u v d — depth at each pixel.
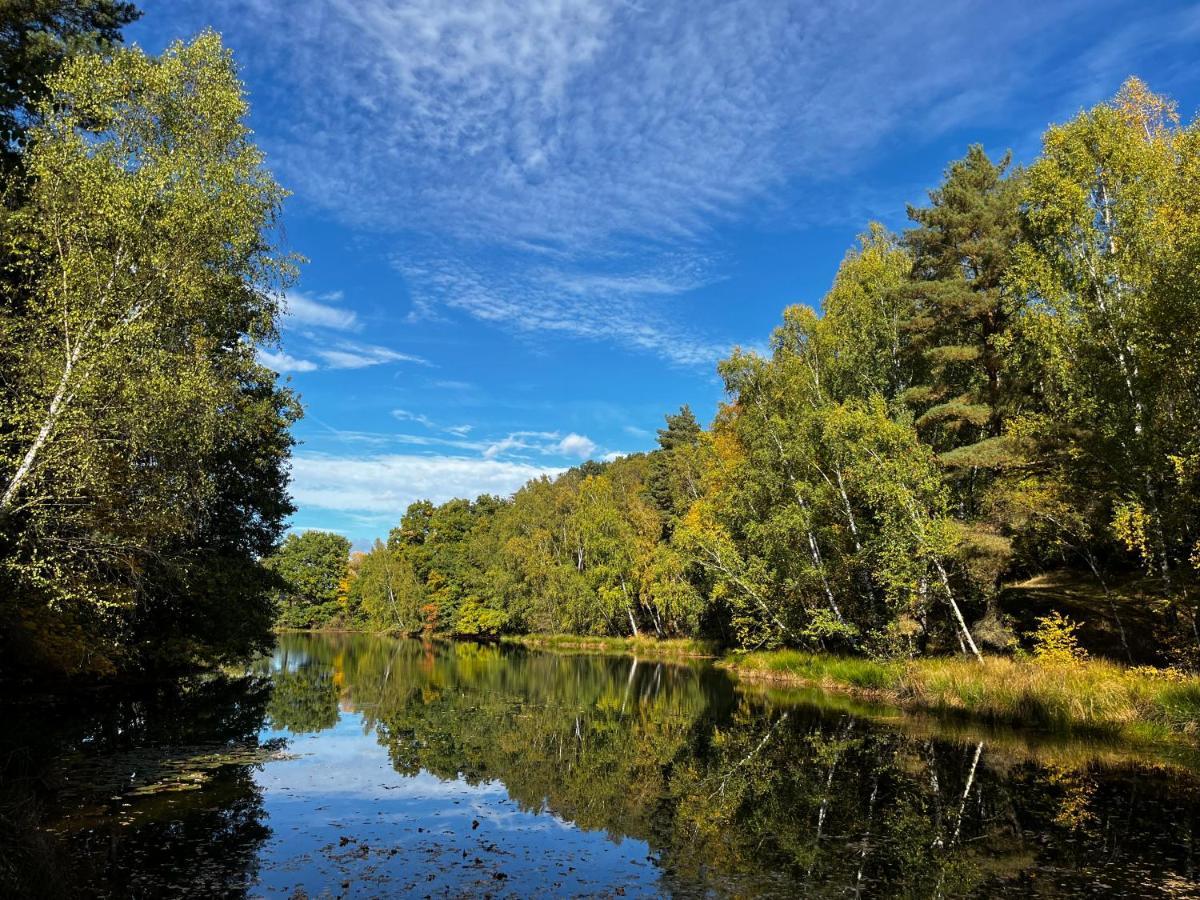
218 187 15.63
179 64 15.47
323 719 20.62
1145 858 8.73
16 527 13.77
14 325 12.98
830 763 14.35
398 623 85.56
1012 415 24.41
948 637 26.92
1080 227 20.48
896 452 23.45
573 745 16.80
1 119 13.94
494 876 8.18
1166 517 17.80
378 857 8.77
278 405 29.75
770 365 32.12
